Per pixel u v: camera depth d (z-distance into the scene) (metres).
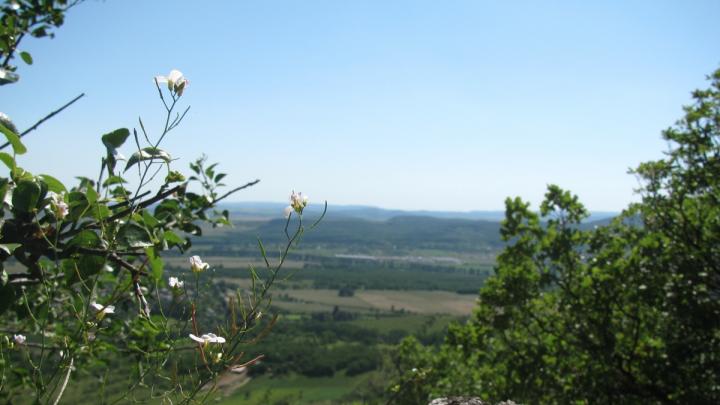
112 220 2.26
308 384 84.88
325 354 97.50
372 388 72.25
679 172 10.48
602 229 11.71
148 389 2.50
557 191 11.77
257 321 2.59
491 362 12.51
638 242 10.80
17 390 2.70
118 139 2.29
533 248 11.80
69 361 2.33
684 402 9.10
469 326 13.12
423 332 121.69
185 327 2.60
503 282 11.87
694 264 9.40
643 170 10.78
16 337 2.75
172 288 2.68
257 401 63.25
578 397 10.45
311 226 2.73
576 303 10.80
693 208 10.25
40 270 2.19
